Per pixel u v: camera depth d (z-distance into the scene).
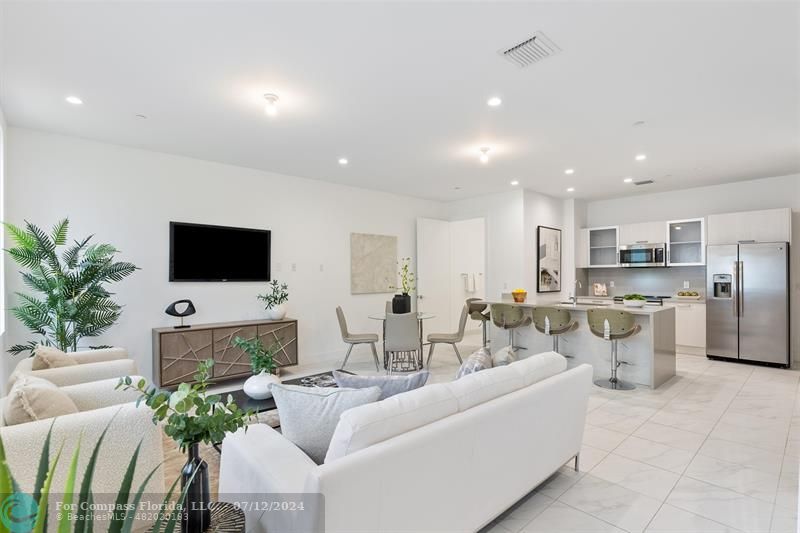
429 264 7.26
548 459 2.25
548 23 2.20
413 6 2.05
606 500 2.25
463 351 6.66
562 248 7.37
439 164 5.04
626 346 4.63
